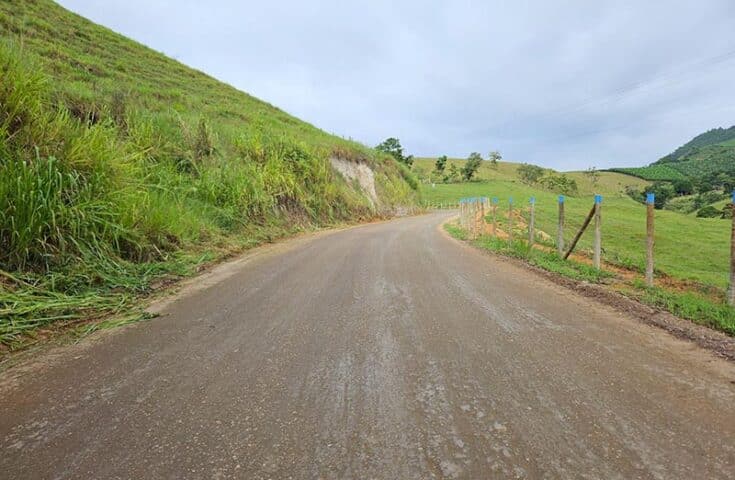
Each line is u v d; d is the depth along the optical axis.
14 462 1.97
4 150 5.54
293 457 1.99
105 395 2.67
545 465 1.91
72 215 5.65
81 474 1.88
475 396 2.58
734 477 1.81
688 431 2.18
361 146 33.78
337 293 5.30
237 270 7.11
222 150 14.02
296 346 3.47
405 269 7.06
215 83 33.81
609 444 2.06
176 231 8.05
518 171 127.38
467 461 1.94
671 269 10.73
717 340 3.61
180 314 4.51
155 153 10.66
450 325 3.98
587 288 5.64
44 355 3.39
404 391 2.66
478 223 18.42
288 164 17.73
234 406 2.50
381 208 29.06
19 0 23.69
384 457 1.99
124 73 20.61
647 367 3.01
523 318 4.22
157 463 1.95
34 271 4.97
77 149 6.42
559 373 2.90
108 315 4.48
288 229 14.32
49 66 14.12
